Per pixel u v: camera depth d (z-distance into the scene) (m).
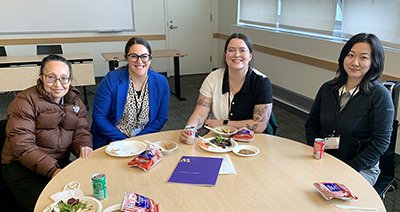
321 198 1.19
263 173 1.37
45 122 1.64
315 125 1.92
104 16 5.54
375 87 1.62
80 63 3.96
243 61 1.84
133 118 2.09
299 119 3.87
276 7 4.46
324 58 3.47
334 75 3.36
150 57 1.95
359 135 1.68
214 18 6.25
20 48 5.20
